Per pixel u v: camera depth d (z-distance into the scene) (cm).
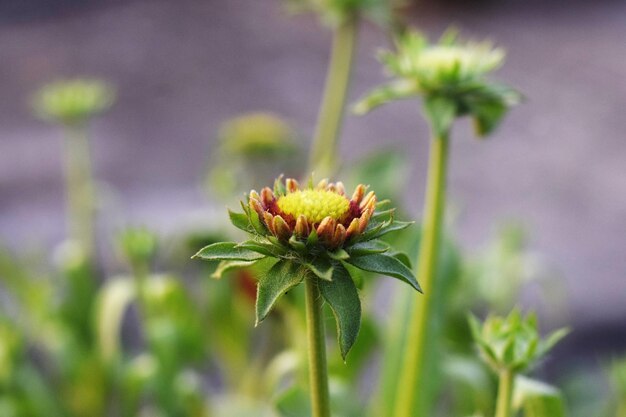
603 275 105
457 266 56
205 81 161
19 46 176
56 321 68
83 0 200
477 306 71
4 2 199
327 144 64
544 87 163
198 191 119
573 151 139
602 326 94
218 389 77
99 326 65
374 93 48
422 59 47
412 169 132
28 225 110
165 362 59
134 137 139
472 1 210
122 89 157
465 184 129
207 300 67
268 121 74
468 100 47
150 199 117
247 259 38
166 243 73
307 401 50
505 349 42
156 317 60
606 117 151
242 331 68
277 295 38
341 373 57
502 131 146
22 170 127
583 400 71
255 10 197
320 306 38
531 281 97
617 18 202
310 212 38
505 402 43
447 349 60
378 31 180
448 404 66
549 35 191
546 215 120
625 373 55
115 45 176
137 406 67
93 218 77
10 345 58
